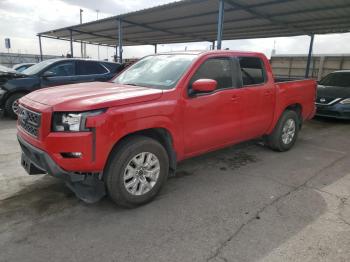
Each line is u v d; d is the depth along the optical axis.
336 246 2.60
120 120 2.91
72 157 2.79
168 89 3.50
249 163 4.79
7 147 5.38
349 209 3.28
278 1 9.38
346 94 8.23
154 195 3.41
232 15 11.48
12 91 8.00
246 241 2.66
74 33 19.02
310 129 7.68
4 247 2.53
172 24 14.18
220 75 4.09
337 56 20.78
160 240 2.67
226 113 4.11
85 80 8.88
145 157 3.25
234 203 3.39
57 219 2.99
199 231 2.82
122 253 2.48
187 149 3.73
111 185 3.02
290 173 4.36
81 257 2.43
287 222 2.99
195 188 3.79
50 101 2.96
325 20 12.07
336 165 4.75
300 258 2.44
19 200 3.37
